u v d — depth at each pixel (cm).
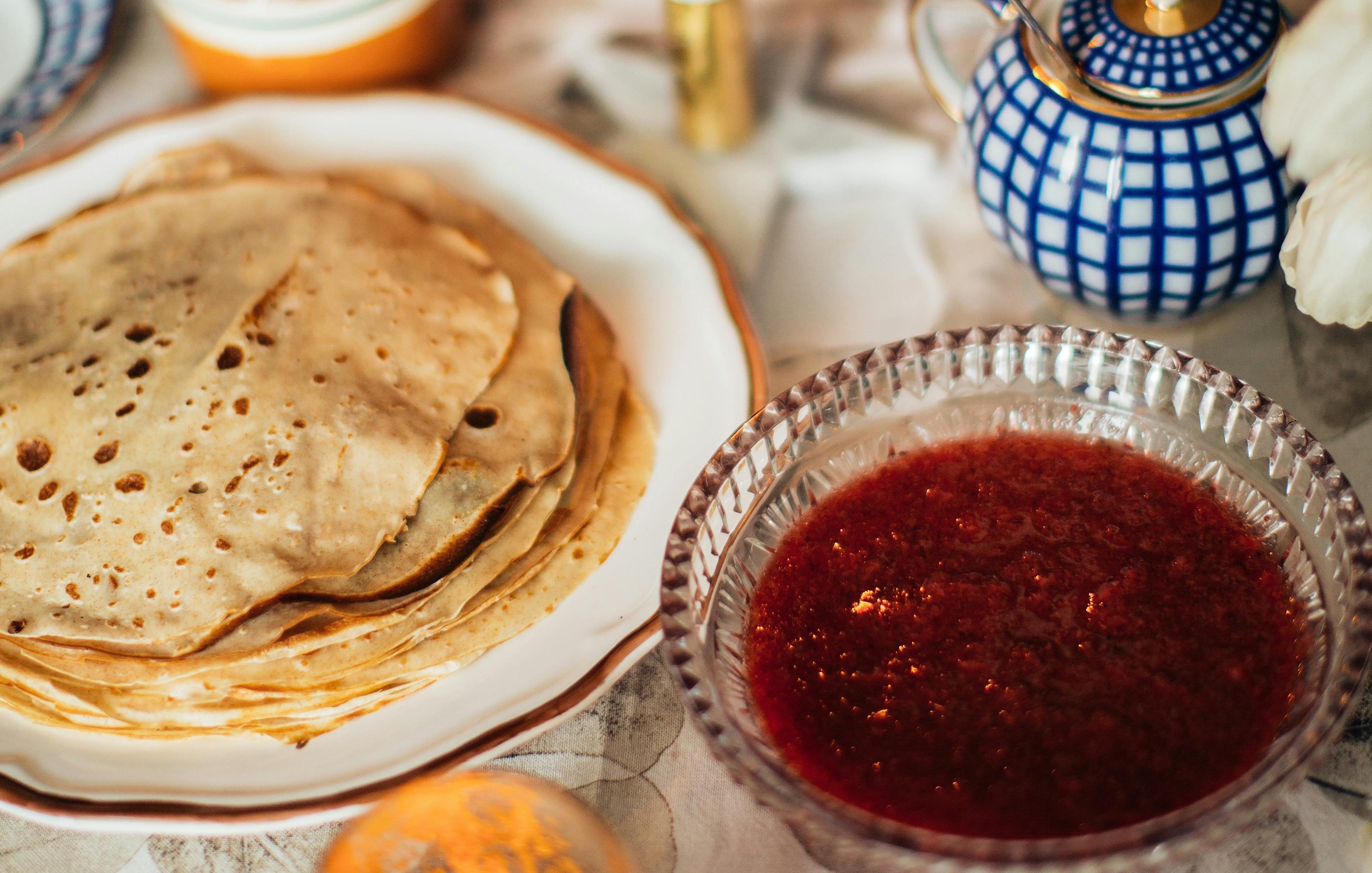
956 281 65
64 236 64
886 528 55
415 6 71
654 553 59
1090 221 57
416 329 61
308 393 59
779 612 54
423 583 57
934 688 52
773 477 56
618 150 71
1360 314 54
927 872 48
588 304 64
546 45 76
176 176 67
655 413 62
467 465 58
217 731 56
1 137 71
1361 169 53
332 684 56
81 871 55
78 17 74
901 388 57
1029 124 58
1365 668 47
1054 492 55
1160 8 56
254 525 57
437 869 52
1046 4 59
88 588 57
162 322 61
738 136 70
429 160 69
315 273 62
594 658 56
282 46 70
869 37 74
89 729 56
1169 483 54
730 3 66
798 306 65
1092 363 56
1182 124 56
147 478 58
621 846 52
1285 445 53
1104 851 46
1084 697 51
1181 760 50
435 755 55
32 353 61
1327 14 53
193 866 55
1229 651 51
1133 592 52
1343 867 52
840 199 68
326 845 55
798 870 54
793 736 52
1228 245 57
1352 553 49
